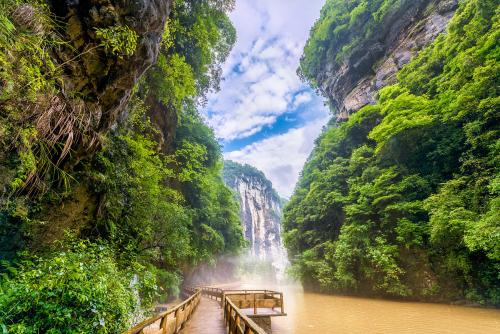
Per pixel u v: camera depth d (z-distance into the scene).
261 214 167.62
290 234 37.66
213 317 11.61
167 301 18.30
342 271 24.64
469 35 20.33
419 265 19.41
